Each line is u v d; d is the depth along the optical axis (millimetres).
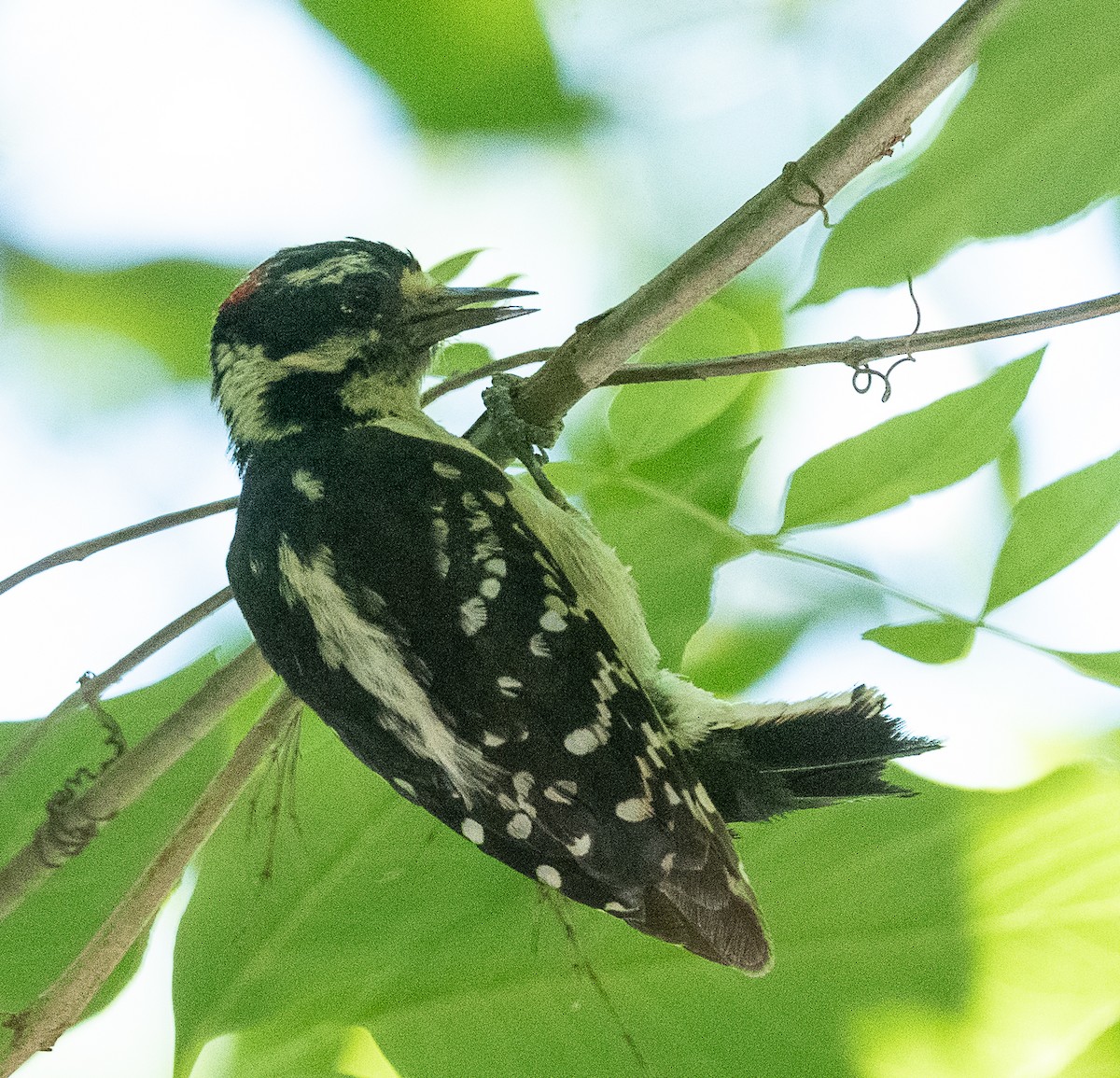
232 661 3510
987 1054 3488
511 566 3506
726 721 3510
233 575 3518
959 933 3492
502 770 3502
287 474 3520
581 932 3504
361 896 3510
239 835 3512
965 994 3490
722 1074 3494
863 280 3455
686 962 3502
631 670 3508
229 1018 3504
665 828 3498
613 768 3500
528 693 3502
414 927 3508
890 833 3498
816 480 3516
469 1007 3502
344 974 3506
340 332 3539
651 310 3500
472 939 3506
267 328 3541
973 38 3479
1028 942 3490
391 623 3504
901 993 3492
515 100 3602
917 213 3453
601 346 3504
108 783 3504
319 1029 3504
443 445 3518
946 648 3500
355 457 3516
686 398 3525
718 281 3498
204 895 3510
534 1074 3498
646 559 3525
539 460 3520
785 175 3490
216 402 3549
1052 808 3494
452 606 3504
